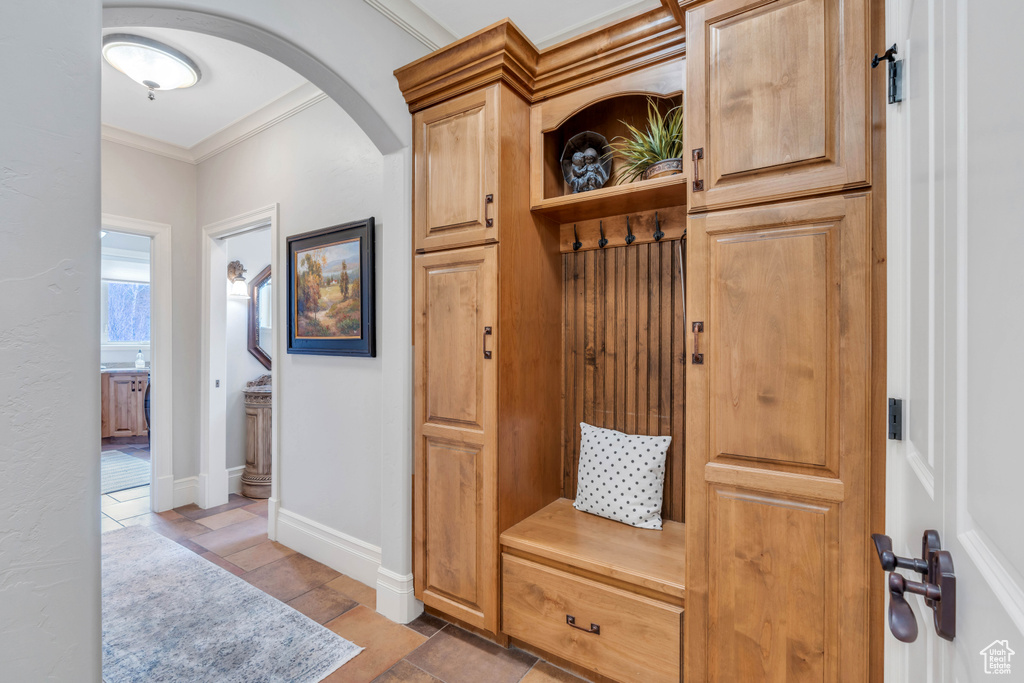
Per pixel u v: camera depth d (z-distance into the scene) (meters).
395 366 2.12
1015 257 0.44
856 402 1.22
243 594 2.35
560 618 1.73
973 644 0.53
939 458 0.71
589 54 1.81
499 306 1.84
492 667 1.81
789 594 1.31
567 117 1.92
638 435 2.04
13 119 0.73
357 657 1.87
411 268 2.11
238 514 3.43
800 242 1.30
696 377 1.44
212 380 3.59
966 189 0.59
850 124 1.23
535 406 2.08
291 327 2.88
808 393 1.28
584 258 2.21
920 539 0.85
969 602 0.55
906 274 1.00
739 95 1.38
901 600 0.64
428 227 2.04
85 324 0.81
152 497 3.48
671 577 1.53
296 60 1.75
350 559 2.54
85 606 0.80
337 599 2.30
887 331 1.13
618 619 1.60
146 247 6.36
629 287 2.09
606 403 2.15
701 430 1.43
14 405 0.73
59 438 0.78
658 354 2.02
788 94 1.31
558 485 2.26
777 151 1.32
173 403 3.52
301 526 2.81
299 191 2.85
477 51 1.81
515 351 1.94
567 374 2.26
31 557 0.75
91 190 0.82
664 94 1.70
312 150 2.78
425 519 2.07
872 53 1.22
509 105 1.87
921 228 0.86
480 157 1.87
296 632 2.03
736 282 1.38
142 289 6.58
